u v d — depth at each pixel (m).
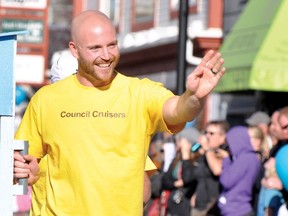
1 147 5.51
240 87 15.75
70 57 7.17
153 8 24.05
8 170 5.50
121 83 5.74
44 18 18.77
